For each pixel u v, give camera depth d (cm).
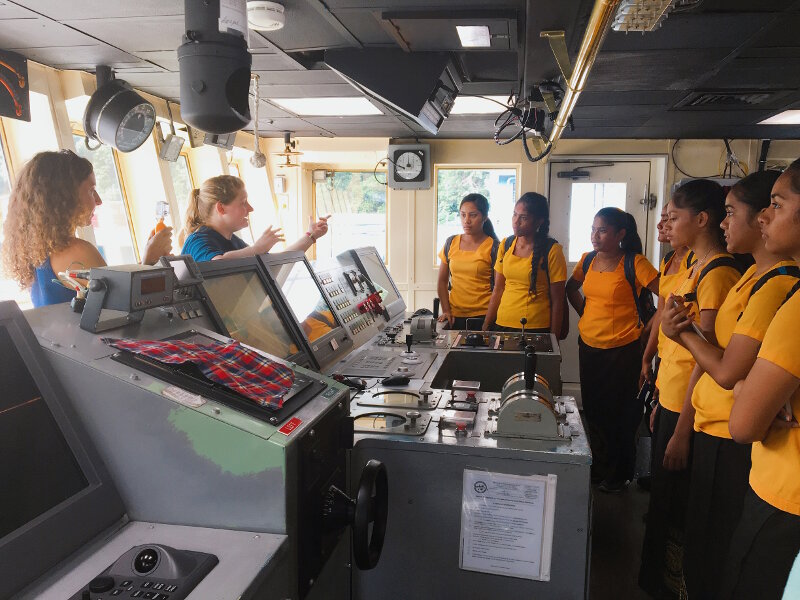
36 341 123
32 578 97
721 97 364
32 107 328
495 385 292
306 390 148
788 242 134
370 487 131
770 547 137
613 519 323
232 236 303
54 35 274
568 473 154
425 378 232
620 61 284
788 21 228
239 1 183
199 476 119
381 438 163
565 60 221
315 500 132
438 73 286
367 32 263
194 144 449
